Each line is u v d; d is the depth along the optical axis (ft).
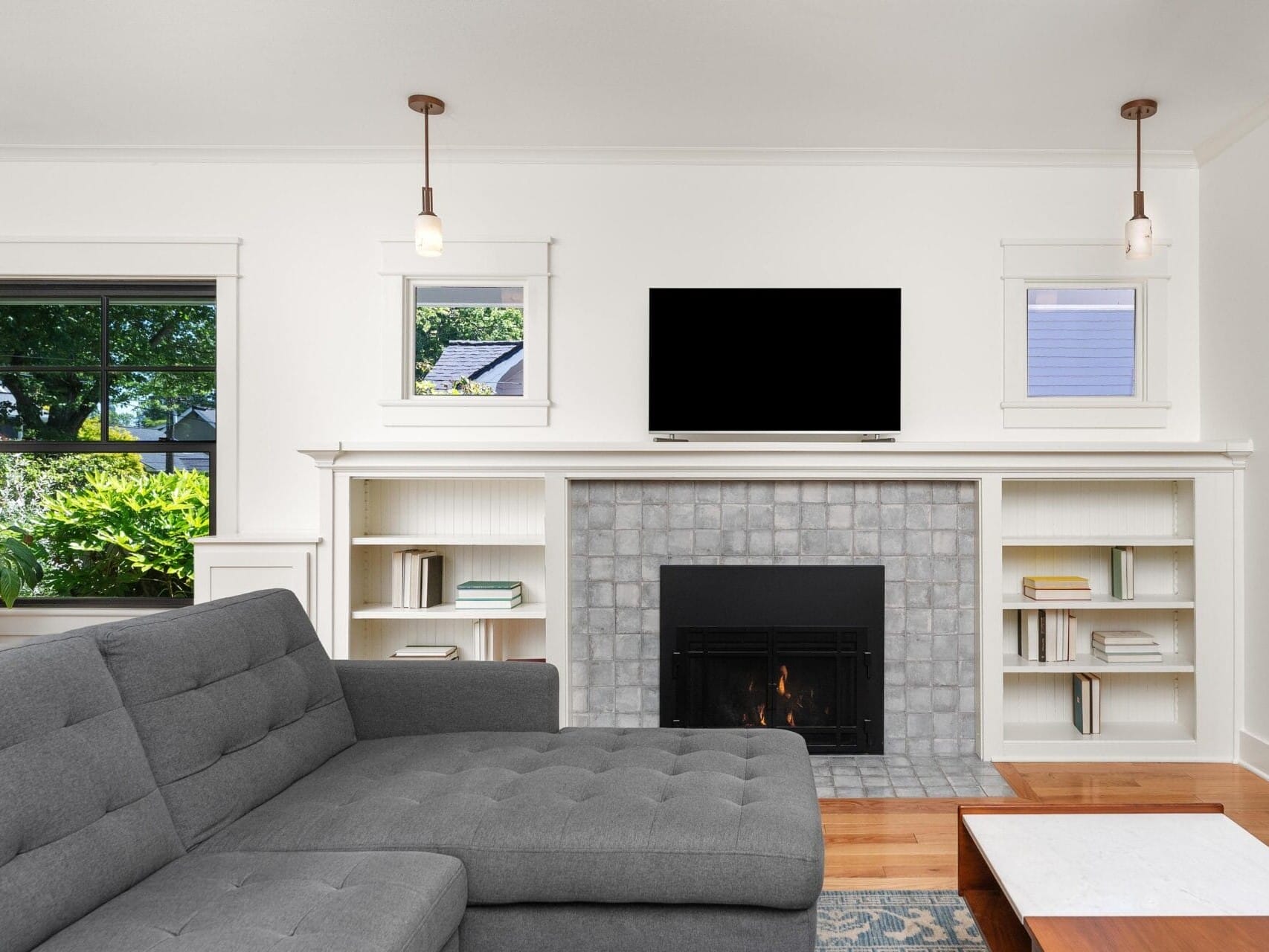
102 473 11.62
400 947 4.07
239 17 8.00
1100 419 11.04
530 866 5.08
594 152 11.07
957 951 6.14
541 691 7.38
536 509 11.33
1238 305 10.19
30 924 3.93
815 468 10.26
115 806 4.69
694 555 10.59
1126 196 11.05
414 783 5.98
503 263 11.14
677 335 10.87
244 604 6.61
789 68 8.92
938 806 8.85
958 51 8.52
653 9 7.83
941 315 11.08
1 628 11.37
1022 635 10.91
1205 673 10.25
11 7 7.80
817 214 11.13
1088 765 10.14
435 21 8.05
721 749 6.66
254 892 4.38
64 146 10.94
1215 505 10.20
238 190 11.19
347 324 11.19
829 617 10.48
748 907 5.15
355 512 10.63
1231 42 8.26
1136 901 4.64
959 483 10.46
